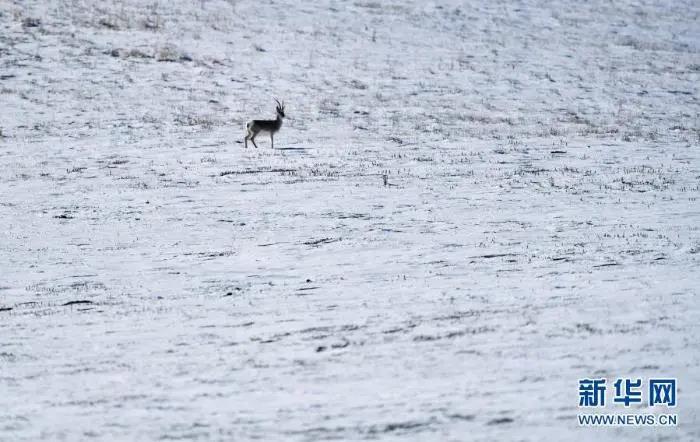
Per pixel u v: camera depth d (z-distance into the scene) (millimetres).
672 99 108375
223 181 67812
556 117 97062
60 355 31891
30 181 68000
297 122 91875
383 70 116000
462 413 25250
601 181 67688
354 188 65188
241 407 26297
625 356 29328
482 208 58750
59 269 45938
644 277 40688
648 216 55875
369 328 33781
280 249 49125
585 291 38312
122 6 139500
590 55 130375
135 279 43531
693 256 45031
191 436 24344
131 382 28781
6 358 31688
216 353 31469
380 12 148250
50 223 56250
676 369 28062
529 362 29141
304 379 28438
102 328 35250
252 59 117812
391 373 28688
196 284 42250
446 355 30172
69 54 114562
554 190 64562
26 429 25109
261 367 29797
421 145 82375
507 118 95812
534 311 35188
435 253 47219
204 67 113188
